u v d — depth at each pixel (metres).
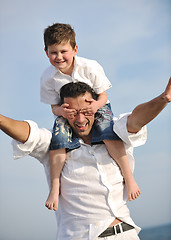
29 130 2.58
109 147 2.72
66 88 2.74
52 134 2.78
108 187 2.65
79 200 2.67
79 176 2.69
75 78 3.16
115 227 2.60
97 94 3.17
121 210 2.66
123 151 2.75
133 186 2.73
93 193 2.65
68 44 3.21
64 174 2.74
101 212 2.62
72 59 3.23
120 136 2.65
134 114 2.53
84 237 2.59
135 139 2.68
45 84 3.28
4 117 2.46
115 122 2.68
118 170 2.75
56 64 3.21
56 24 3.35
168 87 2.36
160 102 2.39
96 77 3.16
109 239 2.57
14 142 2.61
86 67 3.16
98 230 2.56
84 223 2.62
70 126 2.83
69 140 2.76
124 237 2.60
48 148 2.79
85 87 2.73
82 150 2.74
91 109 2.69
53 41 3.19
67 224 2.69
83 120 2.69
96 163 2.70
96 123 2.79
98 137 2.73
